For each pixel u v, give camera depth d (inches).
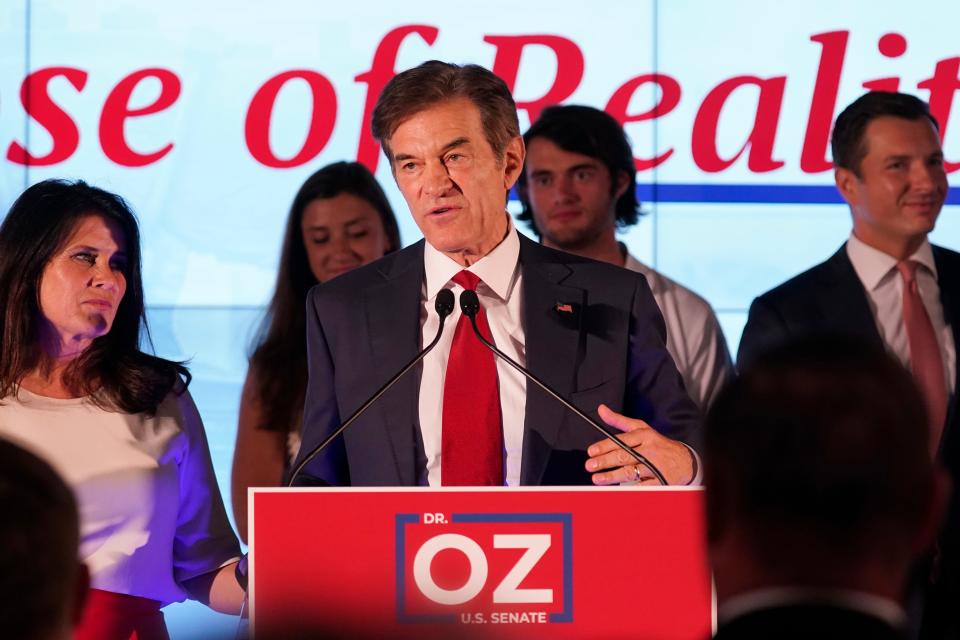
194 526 203.6
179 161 363.6
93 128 363.9
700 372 330.3
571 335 192.2
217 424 360.8
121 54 364.2
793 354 81.5
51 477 73.5
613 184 332.2
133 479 192.9
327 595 143.0
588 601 142.9
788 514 78.3
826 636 76.7
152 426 199.3
